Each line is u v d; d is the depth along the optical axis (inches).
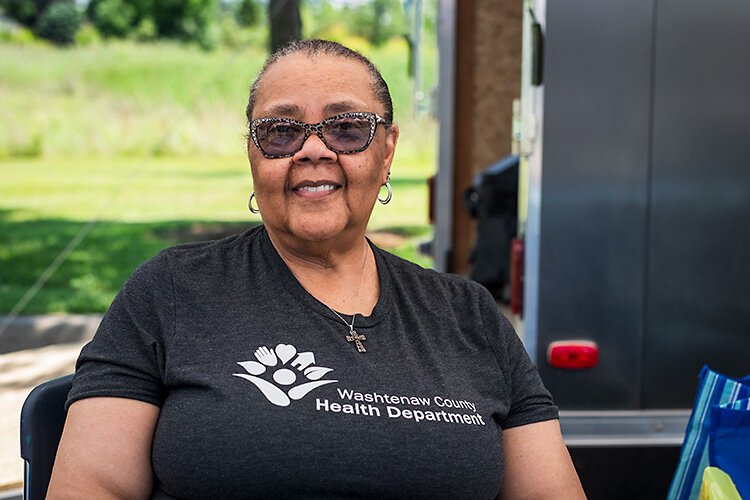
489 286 210.1
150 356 62.3
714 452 67.6
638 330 98.3
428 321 69.3
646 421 99.0
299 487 59.4
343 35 657.6
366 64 69.2
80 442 59.2
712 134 96.4
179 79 604.4
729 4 95.2
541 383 72.1
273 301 65.2
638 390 98.8
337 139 65.6
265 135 65.6
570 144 96.3
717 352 98.7
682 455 75.7
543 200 97.0
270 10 308.2
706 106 96.1
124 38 628.4
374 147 67.1
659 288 98.0
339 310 67.6
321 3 653.9
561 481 67.7
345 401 60.9
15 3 612.1
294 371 61.7
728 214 97.2
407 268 73.7
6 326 257.3
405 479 60.6
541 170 96.6
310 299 65.7
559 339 98.4
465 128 231.3
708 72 95.7
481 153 231.0
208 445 58.8
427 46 463.2
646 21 95.2
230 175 548.4
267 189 66.1
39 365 204.2
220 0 637.3
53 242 397.7
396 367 64.2
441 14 226.7
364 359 63.7
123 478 59.4
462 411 63.9
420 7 262.4
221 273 66.3
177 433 59.5
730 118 96.1
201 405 59.9
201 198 484.7
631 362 98.6
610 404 98.7
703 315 98.2
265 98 66.5
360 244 70.9
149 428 61.5
